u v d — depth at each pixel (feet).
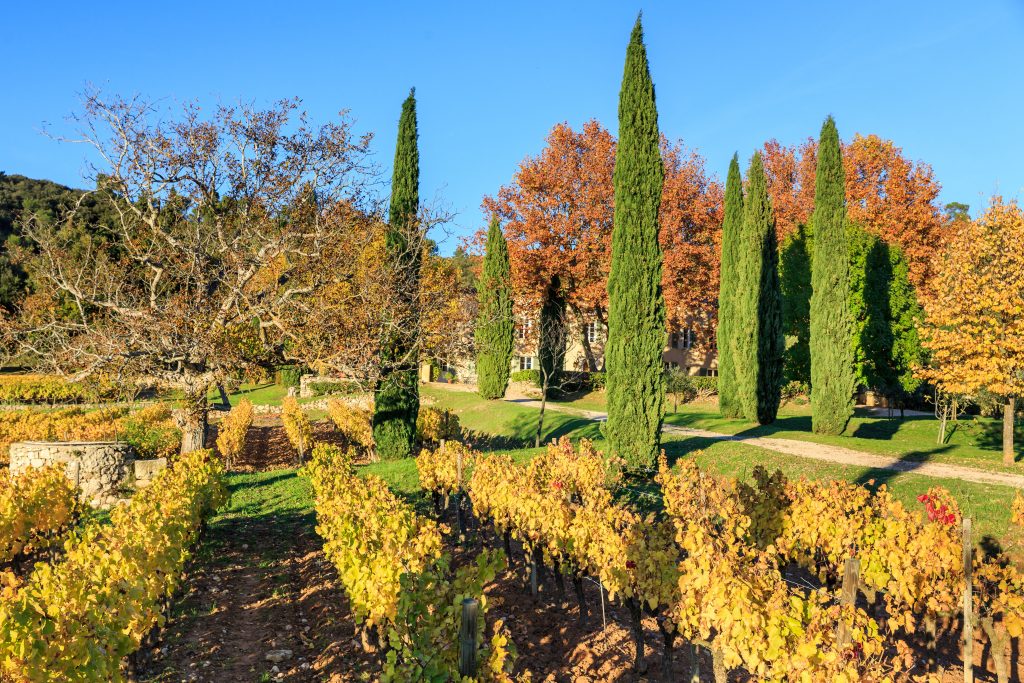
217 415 129.49
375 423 73.87
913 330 113.80
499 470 43.09
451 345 74.08
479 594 20.98
